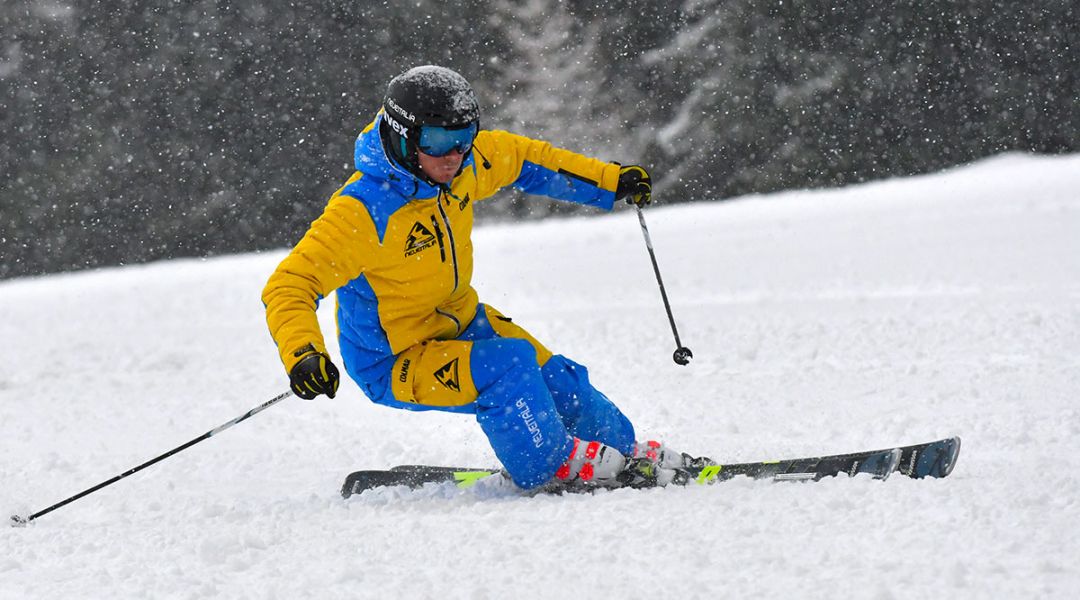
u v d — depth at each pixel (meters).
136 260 82.44
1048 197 49.59
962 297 27.67
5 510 15.41
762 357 23.42
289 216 82.25
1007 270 31.61
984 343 22.23
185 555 11.74
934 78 75.50
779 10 76.62
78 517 14.95
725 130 77.75
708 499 12.15
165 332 35.25
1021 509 10.77
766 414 18.64
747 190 77.75
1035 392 17.80
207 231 82.19
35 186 81.81
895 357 21.97
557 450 13.52
